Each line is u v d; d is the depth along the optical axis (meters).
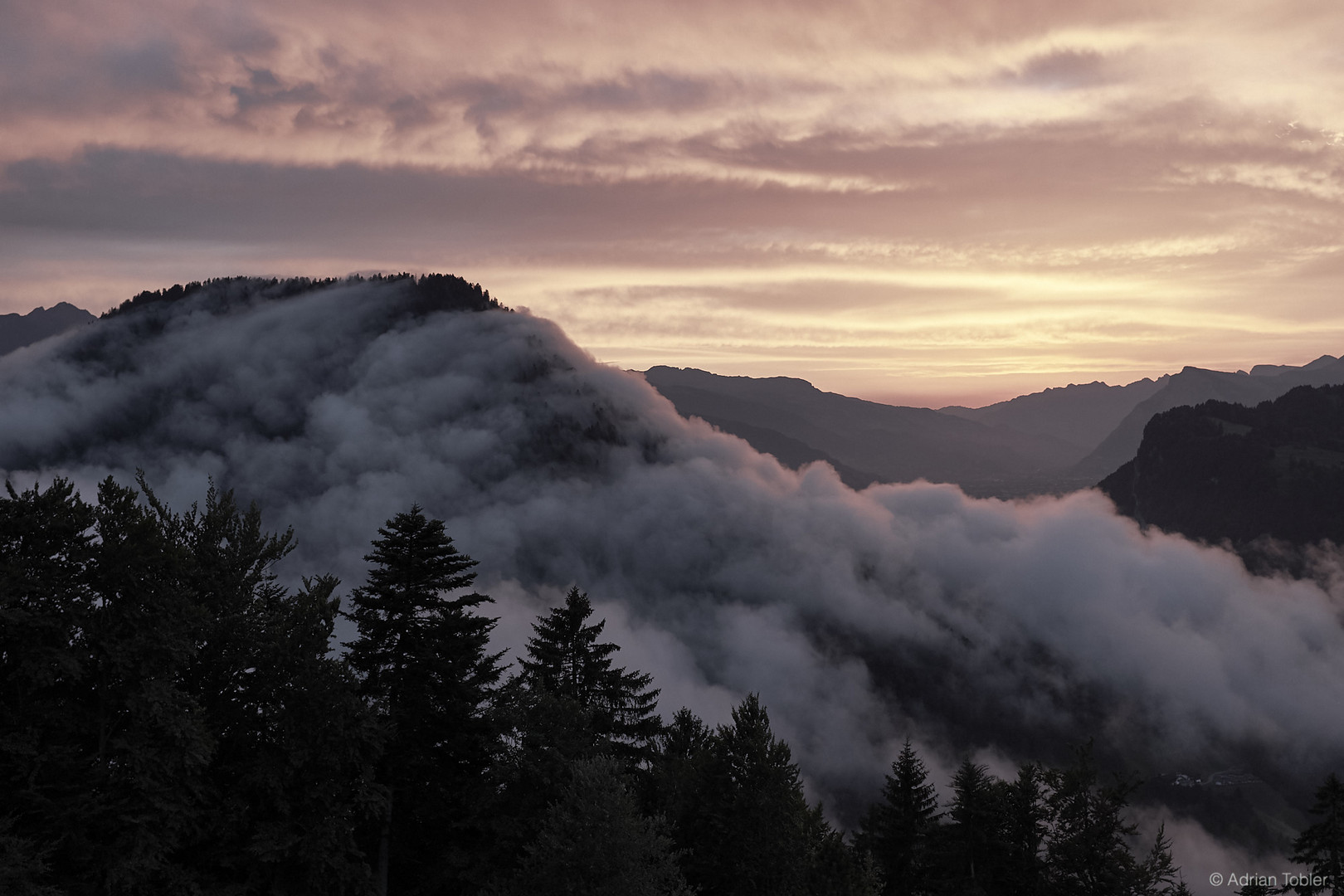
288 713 33.69
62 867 29.88
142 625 31.16
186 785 31.91
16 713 29.84
